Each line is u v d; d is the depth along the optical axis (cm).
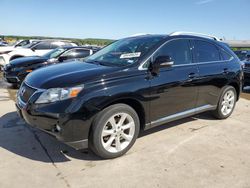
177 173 308
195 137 419
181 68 401
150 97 356
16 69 769
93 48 988
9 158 331
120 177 297
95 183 284
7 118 480
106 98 310
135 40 430
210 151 370
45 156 340
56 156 341
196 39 447
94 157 342
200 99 446
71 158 338
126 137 347
